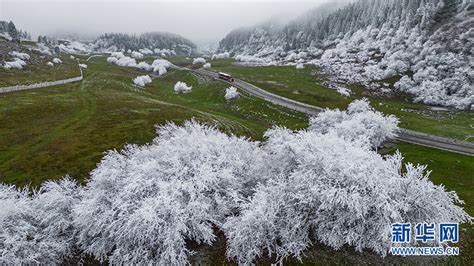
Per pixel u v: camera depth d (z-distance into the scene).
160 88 107.44
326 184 20.47
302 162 22.61
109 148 44.34
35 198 23.06
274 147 24.98
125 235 18.95
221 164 24.36
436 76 94.62
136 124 54.59
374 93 95.62
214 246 21.56
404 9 133.75
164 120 57.84
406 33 121.56
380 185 20.02
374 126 46.19
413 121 66.94
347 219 20.42
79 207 20.28
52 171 36.94
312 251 20.83
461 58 94.38
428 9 117.56
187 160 23.70
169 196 20.31
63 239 21.27
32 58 123.81
